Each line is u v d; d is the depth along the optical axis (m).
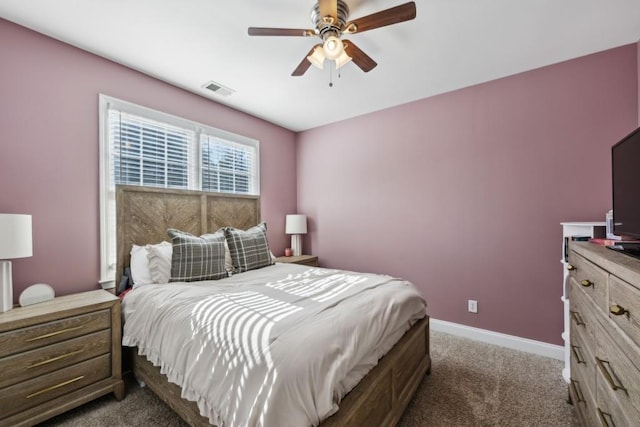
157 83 2.62
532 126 2.46
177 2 1.69
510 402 1.79
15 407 1.47
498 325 2.63
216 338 1.27
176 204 2.70
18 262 1.87
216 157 3.16
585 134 2.25
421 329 1.98
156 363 1.56
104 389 1.76
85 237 2.16
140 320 1.77
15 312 1.60
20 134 1.88
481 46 2.13
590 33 1.97
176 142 2.80
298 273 2.46
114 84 2.34
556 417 1.66
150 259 2.19
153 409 1.74
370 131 3.45
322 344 1.14
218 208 3.08
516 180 2.54
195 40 2.06
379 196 3.38
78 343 1.69
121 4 1.70
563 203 2.34
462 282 2.82
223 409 1.08
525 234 2.50
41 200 1.96
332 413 1.05
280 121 3.77
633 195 1.22
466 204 2.79
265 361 1.05
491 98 2.66
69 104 2.09
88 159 2.19
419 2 1.69
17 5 1.70
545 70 2.41
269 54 2.24
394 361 1.53
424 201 3.05
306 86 2.78
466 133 2.79
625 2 1.67
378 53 2.22
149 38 2.04
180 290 1.86
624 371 0.88
